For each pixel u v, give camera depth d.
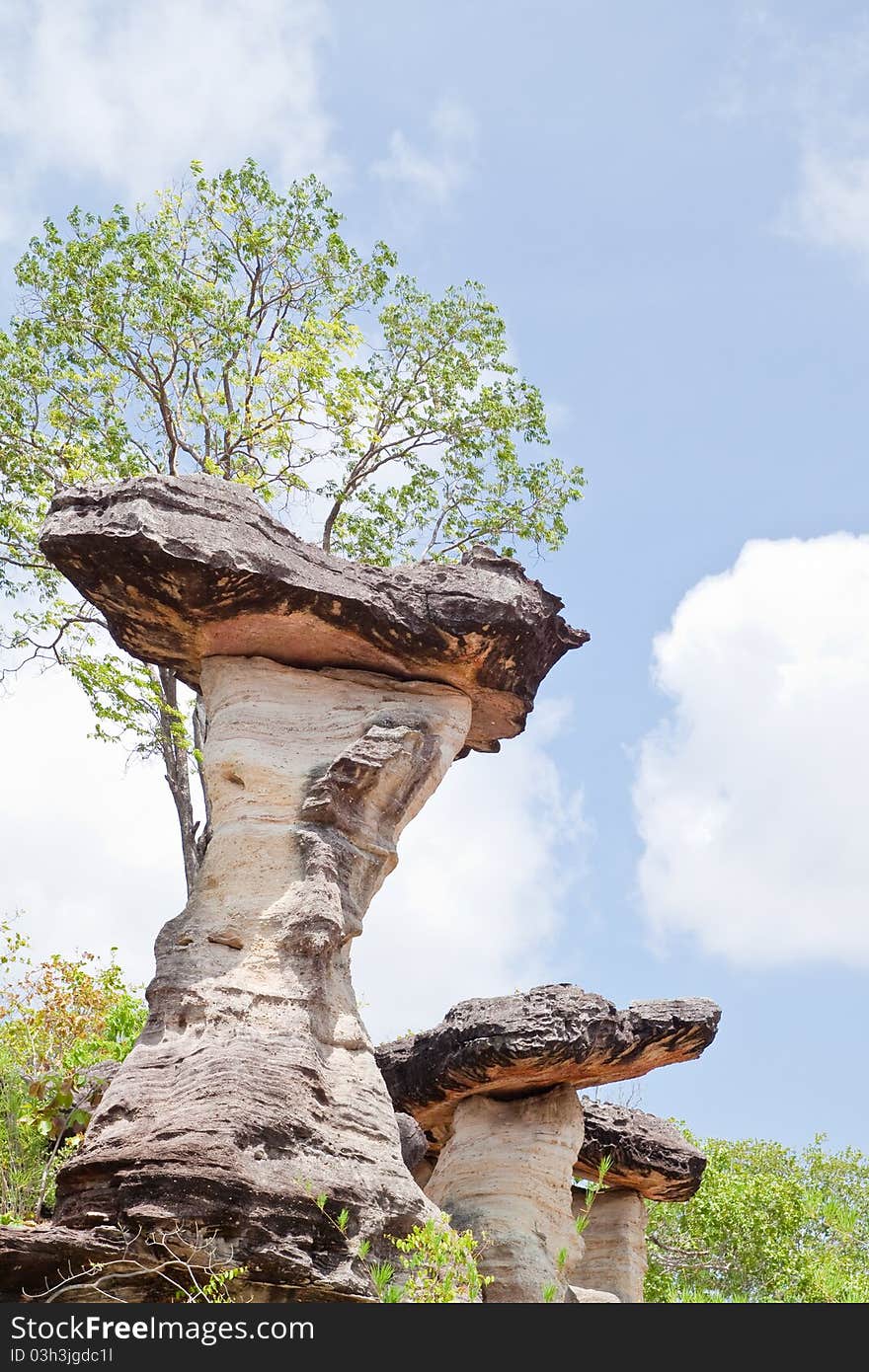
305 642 13.97
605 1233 20.41
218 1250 10.29
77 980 18.75
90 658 23.39
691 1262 25.81
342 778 13.25
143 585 13.19
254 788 13.34
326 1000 12.50
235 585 13.18
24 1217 13.80
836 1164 31.19
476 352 26.28
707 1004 17.89
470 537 26.64
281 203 25.03
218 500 13.42
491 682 14.54
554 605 14.95
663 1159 20.08
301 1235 10.68
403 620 13.89
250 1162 10.73
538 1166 17.17
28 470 23.64
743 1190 25.73
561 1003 17.16
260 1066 11.45
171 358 24.14
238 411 24.50
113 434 23.77
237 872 12.97
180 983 12.28
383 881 13.66
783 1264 25.06
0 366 23.58
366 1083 12.31
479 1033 17.22
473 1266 11.82
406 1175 11.92
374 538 26.39
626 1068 17.61
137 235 23.84
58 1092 13.55
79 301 23.67
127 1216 10.27
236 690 13.88
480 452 26.12
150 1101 11.30
